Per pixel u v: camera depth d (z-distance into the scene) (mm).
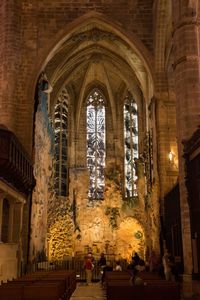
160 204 29109
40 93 31453
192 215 17469
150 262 28078
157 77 30766
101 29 34938
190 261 17844
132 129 44250
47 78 36906
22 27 30828
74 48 37156
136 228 40156
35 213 28266
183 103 19375
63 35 30984
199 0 20359
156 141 30359
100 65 43219
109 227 40969
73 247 39906
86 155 44594
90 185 43875
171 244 26344
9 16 28953
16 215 23750
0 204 18922
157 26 29578
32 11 31188
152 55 30922
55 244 38750
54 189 40094
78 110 44844
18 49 29047
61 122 43969
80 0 31438
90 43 38094
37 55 30500
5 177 19844
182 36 19984
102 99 46375
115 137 44656
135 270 13516
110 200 41750
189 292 17484
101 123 45812
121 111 45469
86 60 41938
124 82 44906
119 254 39938
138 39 31078
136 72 36312
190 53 19672
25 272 25156
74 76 44031
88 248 40094
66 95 44875
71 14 31281
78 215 41281
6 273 19219
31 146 28734
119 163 43906
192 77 19438
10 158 18516
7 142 18438
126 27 31234
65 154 43938
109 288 11758
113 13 31375
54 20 31172
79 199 41969
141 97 41844
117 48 37625
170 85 30688
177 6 20562
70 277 19406
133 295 11688
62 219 39969
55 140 43094
